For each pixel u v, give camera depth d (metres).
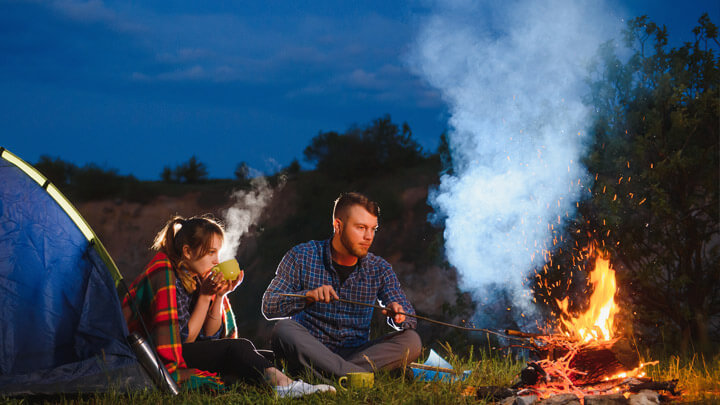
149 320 3.70
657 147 5.66
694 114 5.64
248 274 17.28
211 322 3.97
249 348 3.76
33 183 3.72
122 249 23.58
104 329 3.54
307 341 3.80
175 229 3.94
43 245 3.62
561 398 3.15
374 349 3.96
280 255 17.58
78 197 26.36
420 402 3.27
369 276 4.21
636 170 5.78
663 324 5.62
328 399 3.30
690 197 5.62
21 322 3.51
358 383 3.49
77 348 3.53
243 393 3.47
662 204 5.42
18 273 3.56
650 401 3.16
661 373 4.15
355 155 20.84
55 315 3.55
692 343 5.46
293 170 23.72
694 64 5.72
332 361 3.73
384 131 21.28
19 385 3.28
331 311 4.12
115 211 25.42
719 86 5.57
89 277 3.62
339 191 20.09
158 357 3.50
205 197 25.11
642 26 5.83
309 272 4.16
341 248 4.14
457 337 6.64
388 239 14.62
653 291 5.68
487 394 3.47
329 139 22.22
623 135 5.83
